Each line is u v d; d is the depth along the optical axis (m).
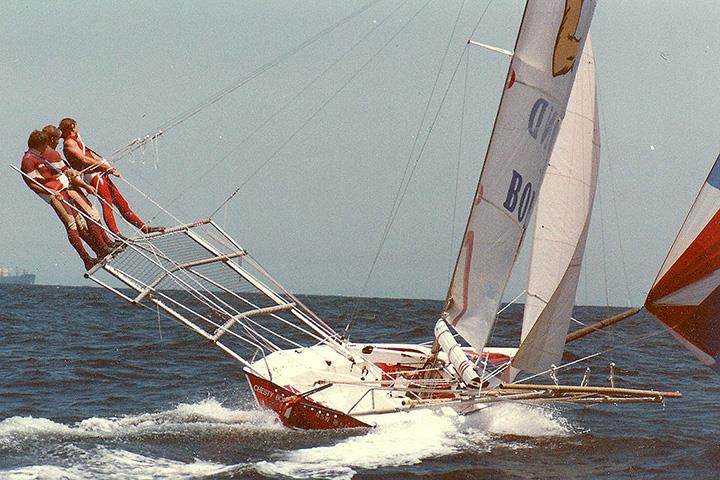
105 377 32.12
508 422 23.42
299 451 19.95
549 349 22.67
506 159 21.31
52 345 41.78
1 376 31.94
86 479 17.48
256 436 21.45
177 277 21.95
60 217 20.89
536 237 23.00
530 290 22.92
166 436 21.42
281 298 23.75
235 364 36.00
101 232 21.19
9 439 20.73
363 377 22.98
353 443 20.61
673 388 32.25
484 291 21.84
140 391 29.23
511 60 21.14
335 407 21.95
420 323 63.50
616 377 34.66
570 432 23.17
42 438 20.95
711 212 21.20
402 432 21.56
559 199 22.84
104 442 20.61
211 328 46.69
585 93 22.81
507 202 21.31
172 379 31.86
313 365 23.70
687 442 22.58
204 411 24.98
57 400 27.38
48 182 20.73
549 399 21.52
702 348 21.67
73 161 21.11
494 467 19.33
